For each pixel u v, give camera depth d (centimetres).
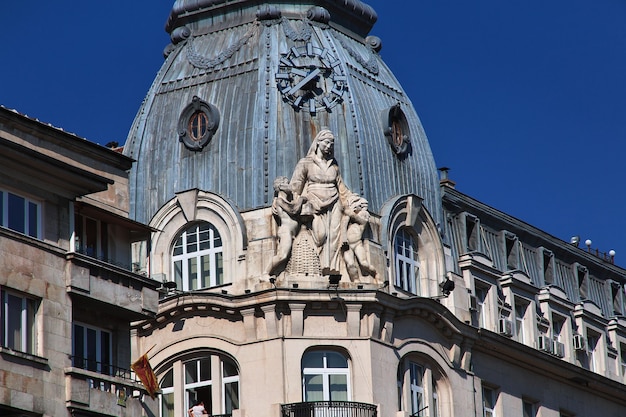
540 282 9969
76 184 7019
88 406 6888
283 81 8950
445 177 9631
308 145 8862
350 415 8456
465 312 9206
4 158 6762
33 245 6825
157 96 9219
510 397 9431
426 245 9094
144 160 9081
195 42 9306
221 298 8619
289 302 8550
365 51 9394
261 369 8544
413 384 8838
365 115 9038
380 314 8631
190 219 8862
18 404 6625
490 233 9719
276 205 8712
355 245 8700
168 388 8738
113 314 7162
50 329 6819
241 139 8900
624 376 10450
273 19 9169
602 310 10500
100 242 7244
